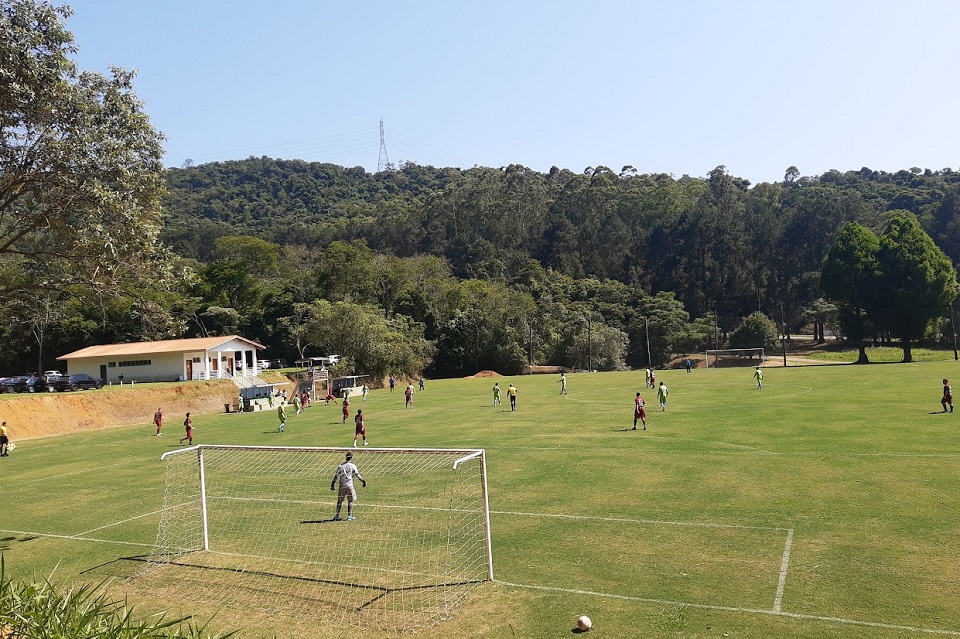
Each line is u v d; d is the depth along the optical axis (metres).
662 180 175.75
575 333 103.56
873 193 154.75
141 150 17.08
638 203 161.12
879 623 9.20
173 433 38.50
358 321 82.75
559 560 12.45
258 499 18.61
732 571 11.44
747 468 19.73
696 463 20.89
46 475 25.81
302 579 12.16
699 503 16.08
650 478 19.14
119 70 16.91
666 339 105.94
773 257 129.88
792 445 23.14
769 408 34.69
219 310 91.25
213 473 22.92
